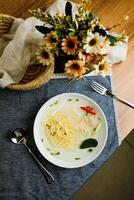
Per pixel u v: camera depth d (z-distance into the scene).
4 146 0.78
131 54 0.91
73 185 0.77
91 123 0.80
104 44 0.70
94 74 0.84
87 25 0.68
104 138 0.79
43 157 0.78
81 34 0.68
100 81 0.84
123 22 0.93
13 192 0.76
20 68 0.81
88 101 0.81
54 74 0.82
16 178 0.77
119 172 0.67
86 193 0.68
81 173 0.78
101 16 0.94
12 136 0.79
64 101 0.81
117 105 0.85
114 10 0.95
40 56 0.73
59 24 0.69
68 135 0.79
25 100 0.81
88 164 0.78
